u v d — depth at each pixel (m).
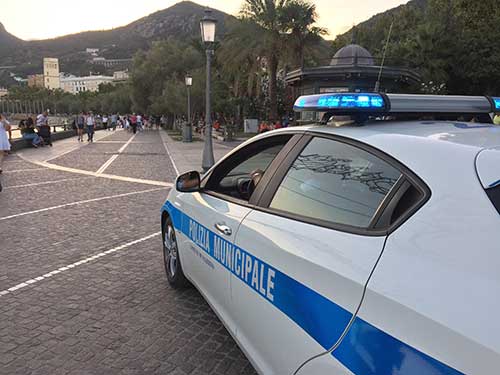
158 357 3.14
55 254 5.36
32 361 3.07
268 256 2.21
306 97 2.64
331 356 1.67
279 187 2.51
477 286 1.31
